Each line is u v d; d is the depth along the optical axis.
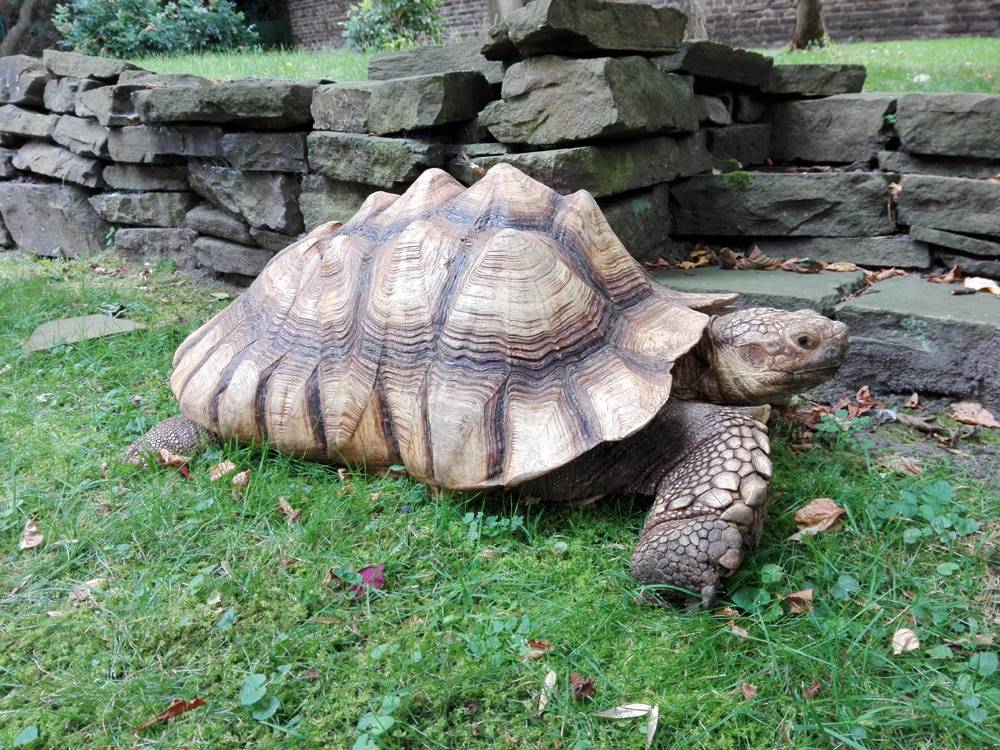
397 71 1.60
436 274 0.93
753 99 1.69
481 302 0.89
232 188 1.73
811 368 0.87
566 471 0.87
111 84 2.02
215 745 0.66
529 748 0.65
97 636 0.78
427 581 0.83
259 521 0.94
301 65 2.78
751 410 0.86
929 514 0.87
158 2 4.09
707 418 0.84
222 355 1.06
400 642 0.75
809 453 1.02
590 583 0.81
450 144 1.43
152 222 1.98
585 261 0.93
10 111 2.30
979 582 0.80
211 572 0.85
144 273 1.94
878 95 1.59
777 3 4.69
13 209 2.28
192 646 0.76
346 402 0.95
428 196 1.02
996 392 1.08
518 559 0.85
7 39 4.88
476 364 0.88
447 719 0.68
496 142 1.40
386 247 0.98
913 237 1.37
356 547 0.89
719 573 0.75
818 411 1.13
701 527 0.76
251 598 0.82
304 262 1.07
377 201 1.09
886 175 1.40
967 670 0.69
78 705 0.70
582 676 0.71
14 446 1.12
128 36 3.79
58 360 1.39
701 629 0.74
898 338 1.14
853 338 1.17
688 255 1.56
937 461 1.00
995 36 4.25
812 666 0.71
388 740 0.66
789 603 0.77
